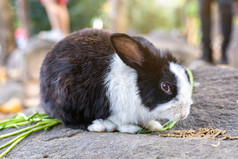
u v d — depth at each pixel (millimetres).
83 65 808
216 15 3566
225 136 764
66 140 787
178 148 712
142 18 5332
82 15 3693
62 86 806
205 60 1836
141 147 723
